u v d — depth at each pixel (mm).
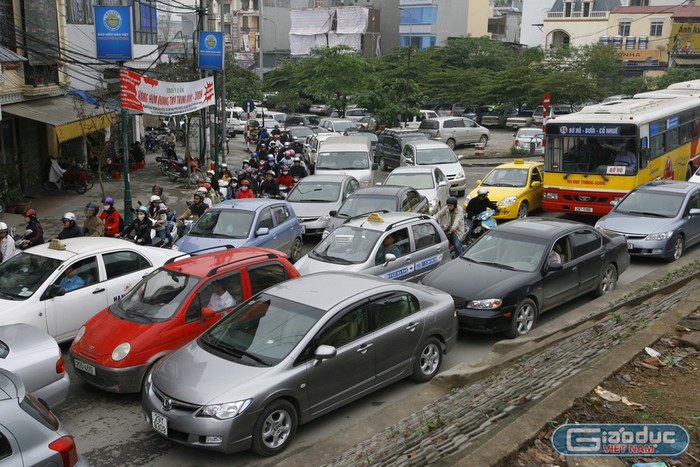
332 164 21719
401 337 7785
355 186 18328
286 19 85125
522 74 50094
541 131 37094
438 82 52438
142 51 27406
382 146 30406
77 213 19172
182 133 29828
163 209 14672
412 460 5230
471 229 14711
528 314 9875
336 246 11305
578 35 70625
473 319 9477
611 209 15906
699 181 17750
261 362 6770
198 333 8250
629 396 5824
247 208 13648
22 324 7801
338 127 36156
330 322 7129
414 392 8016
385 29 78875
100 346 7898
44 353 7051
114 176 25500
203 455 6656
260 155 25516
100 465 6500
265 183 19406
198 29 24625
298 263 11195
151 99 16703
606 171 17031
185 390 6473
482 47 61000
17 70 19656
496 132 50625
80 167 23062
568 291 10664
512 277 9953
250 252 9445
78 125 19812
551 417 5340
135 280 10000
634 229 13875
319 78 45625
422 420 6367
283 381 6559
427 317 8148
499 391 6598
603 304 10617
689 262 13398
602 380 6078
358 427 6734
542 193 18875
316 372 6844
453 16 74938
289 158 23344
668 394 5848
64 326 9156
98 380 7840
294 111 55812
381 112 42281
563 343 8258
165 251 10836
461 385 7730
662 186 15102
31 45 20016
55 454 4977
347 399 7242
